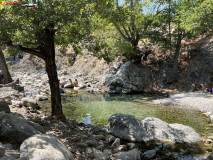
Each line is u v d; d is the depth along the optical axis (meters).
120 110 14.11
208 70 19.69
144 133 8.59
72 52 40.66
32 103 13.84
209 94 17.31
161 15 22.36
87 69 33.78
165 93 20.22
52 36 9.53
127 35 25.22
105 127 9.77
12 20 7.70
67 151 5.09
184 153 7.08
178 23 21.22
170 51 24.47
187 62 22.86
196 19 13.84
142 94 20.58
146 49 28.36
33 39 9.77
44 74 37.47
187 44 24.41
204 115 12.38
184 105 15.09
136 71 23.61
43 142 4.86
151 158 6.80
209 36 22.86
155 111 13.62
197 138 8.21
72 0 8.24
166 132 8.49
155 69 24.77
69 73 36.03
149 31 23.16
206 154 6.94
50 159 4.29
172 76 22.28
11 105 12.41
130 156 6.38
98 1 8.77
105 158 6.21
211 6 12.34
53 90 10.01
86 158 6.11
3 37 7.52
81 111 13.95
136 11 17.23
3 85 19.00
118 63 25.70
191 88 19.89
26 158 4.25
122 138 8.59
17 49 8.45
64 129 8.66
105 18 9.95
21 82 27.17
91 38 10.16
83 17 8.72
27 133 5.83
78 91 22.86
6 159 4.05
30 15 7.50
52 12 7.97
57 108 10.12
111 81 21.86
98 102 17.00
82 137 7.88
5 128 5.64
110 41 25.28
